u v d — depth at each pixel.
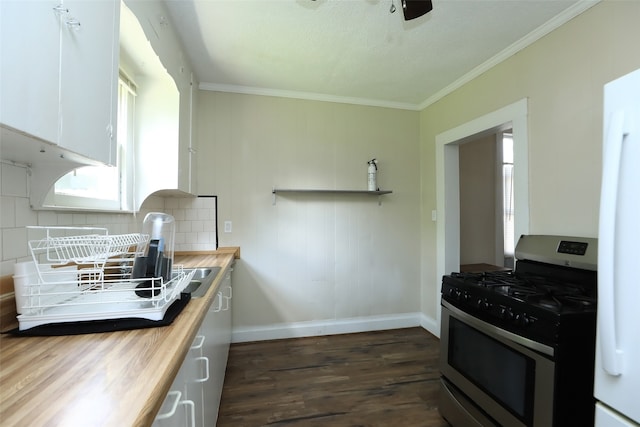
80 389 0.55
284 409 1.75
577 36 1.61
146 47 1.43
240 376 2.10
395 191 3.04
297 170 2.78
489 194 3.53
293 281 2.78
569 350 1.07
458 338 1.59
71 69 0.75
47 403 0.51
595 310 1.10
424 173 3.05
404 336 2.82
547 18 1.72
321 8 1.65
